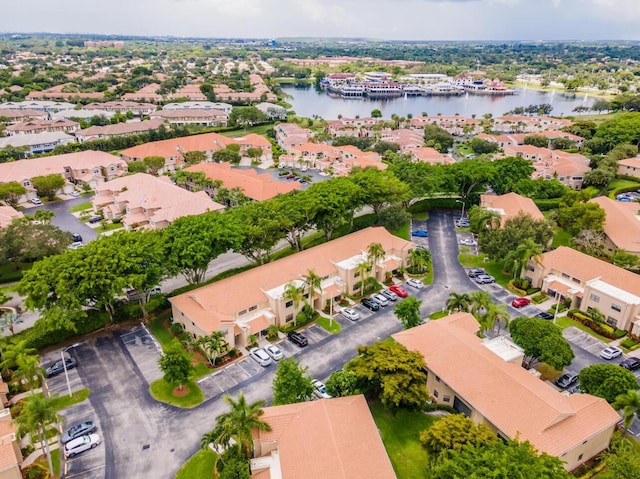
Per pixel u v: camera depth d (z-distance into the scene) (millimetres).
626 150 166375
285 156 183750
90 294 69625
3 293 87750
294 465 45031
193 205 117188
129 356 70312
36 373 57719
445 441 46312
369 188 108750
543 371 67250
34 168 146625
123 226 119688
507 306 84375
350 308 84125
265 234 88062
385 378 55594
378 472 44344
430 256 97688
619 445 49656
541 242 96062
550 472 39812
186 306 74250
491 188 137375
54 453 53844
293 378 55750
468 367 58531
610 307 77562
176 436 56188
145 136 199875
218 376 66562
